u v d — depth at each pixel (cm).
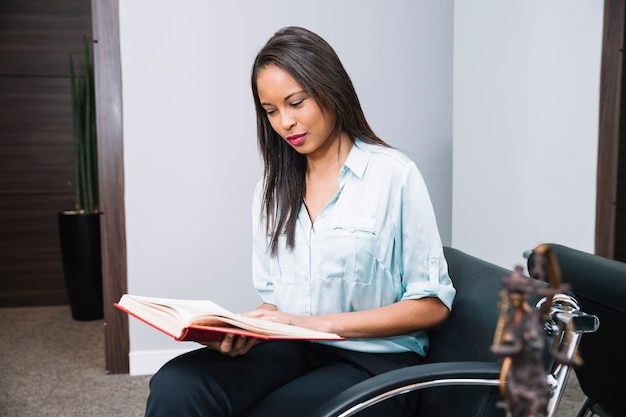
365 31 245
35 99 348
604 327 107
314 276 119
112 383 236
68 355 270
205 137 241
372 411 107
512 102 222
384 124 249
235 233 246
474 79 217
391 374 92
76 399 221
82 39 349
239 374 107
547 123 226
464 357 109
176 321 97
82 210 326
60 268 360
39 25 345
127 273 243
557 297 90
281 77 112
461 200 219
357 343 115
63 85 350
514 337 50
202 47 238
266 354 115
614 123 229
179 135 240
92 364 257
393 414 109
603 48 227
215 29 238
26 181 352
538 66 223
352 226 116
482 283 112
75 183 326
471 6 215
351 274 116
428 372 92
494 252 224
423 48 248
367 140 121
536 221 228
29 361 262
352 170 118
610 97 229
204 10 236
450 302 112
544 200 228
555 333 90
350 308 119
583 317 88
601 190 233
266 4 239
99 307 326
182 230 243
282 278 124
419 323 112
